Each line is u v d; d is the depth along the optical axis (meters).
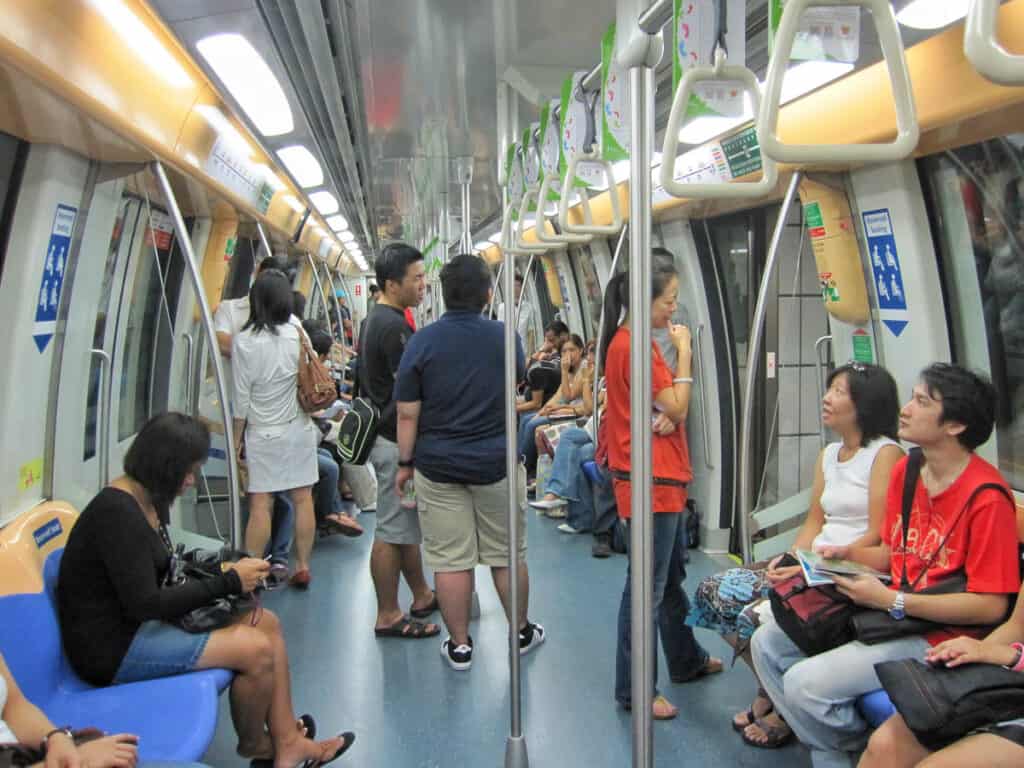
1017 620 2.07
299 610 4.34
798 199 4.15
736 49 1.60
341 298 16.78
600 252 6.48
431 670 3.60
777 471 4.66
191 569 2.72
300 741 2.66
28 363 2.78
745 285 4.99
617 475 3.01
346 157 6.78
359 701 3.32
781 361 4.58
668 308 2.93
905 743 2.02
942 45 2.39
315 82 4.26
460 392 3.33
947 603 2.20
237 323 4.52
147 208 3.92
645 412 1.52
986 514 2.21
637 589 1.55
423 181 8.34
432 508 3.45
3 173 2.71
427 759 2.89
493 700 3.32
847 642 2.39
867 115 2.70
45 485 2.99
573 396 6.96
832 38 1.53
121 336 3.80
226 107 4.03
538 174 3.17
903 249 3.07
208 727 2.17
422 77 4.41
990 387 2.27
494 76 4.41
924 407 2.28
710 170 3.91
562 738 3.03
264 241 5.86
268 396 4.28
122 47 2.68
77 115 2.50
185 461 2.56
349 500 6.71
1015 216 2.77
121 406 3.99
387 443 3.85
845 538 2.74
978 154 2.81
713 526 5.25
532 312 10.79
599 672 3.58
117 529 2.39
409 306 4.03
